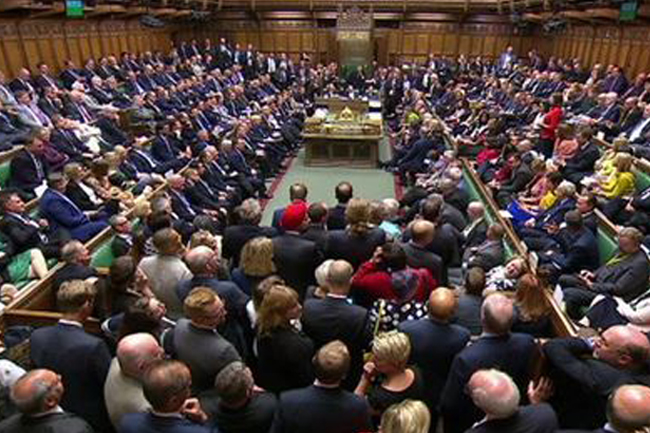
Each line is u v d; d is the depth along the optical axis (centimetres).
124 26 1945
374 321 390
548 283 526
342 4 2478
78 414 321
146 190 784
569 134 982
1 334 418
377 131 1339
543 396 316
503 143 1075
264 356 338
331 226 641
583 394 303
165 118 1227
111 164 893
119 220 609
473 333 400
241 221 576
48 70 1395
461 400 318
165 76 1773
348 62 2525
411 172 1203
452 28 2533
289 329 339
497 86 1733
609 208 722
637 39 1564
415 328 352
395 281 410
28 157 802
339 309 368
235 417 275
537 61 2066
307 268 502
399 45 2580
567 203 694
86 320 396
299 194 644
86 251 498
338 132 1332
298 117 1653
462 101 1652
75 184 729
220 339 331
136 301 346
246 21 2594
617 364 300
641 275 516
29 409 253
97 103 1332
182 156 1044
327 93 1908
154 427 254
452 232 569
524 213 746
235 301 404
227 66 2239
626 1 1310
